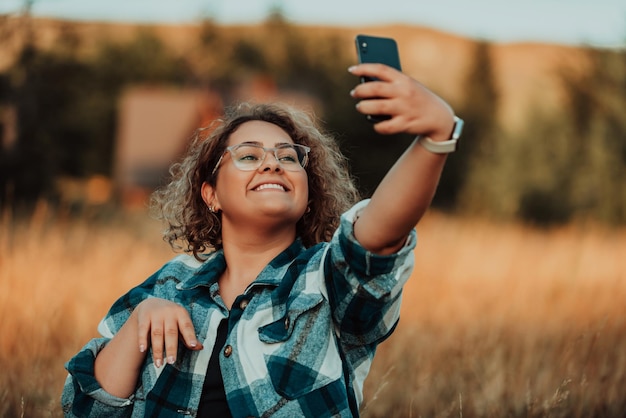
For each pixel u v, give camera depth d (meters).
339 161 2.33
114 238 7.32
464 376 3.78
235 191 1.92
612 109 15.75
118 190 23.56
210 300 1.90
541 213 19.28
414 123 1.38
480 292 5.54
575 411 3.24
